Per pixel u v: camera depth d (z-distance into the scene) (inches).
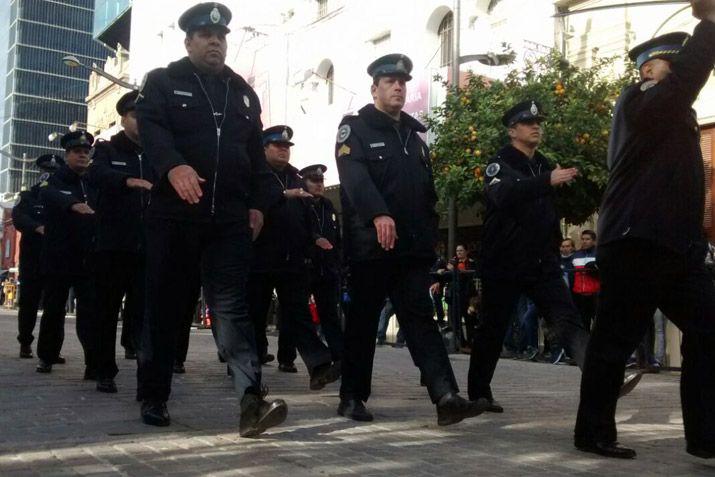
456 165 471.5
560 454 171.2
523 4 618.8
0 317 837.8
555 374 356.8
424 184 203.9
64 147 293.4
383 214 191.0
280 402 175.2
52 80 3432.6
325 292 309.4
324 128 844.6
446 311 502.0
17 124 3363.7
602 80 487.8
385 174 199.8
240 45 1029.8
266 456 163.2
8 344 433.7
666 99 151.4
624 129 160.6
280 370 331.0
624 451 167.5
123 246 243.1
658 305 166.1
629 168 159.8
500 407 231.9
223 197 184.5
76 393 245.9
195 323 753.6
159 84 183.2
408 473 152.0
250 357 180.1
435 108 510.0
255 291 297.9
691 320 160.7
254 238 190.9
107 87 1569.9
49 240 289.1
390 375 329.1
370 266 202.8
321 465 156.6
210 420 202.7
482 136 457.7
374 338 209.9
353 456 165.5
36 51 3408.0
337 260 324.2
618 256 161.3
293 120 904.3
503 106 460.1
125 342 347.6
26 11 3398.1
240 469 151.9
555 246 222.7
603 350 169.0
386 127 203.9
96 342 249.8
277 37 951.0
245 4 1031.0
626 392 212.4
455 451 172.9
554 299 217.6
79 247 284.7
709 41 149.6
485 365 228.7
